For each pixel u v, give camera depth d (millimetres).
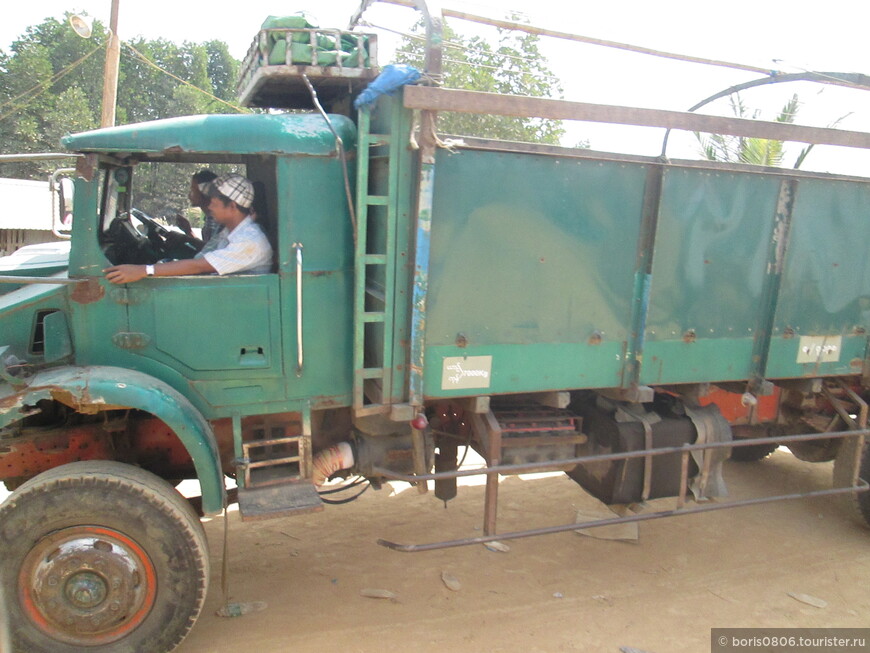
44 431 3326
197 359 3121
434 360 3240
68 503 2709
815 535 4734
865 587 3994
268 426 3508
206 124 3010
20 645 2742
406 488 5398
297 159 3098
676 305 3637
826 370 4129
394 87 2908
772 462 6328
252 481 3236
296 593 3703
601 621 3508
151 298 3025
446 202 3125
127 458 3488
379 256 3115
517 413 3846
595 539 4516
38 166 26500
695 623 3527
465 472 3367
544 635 3357
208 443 2938
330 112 4074
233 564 4039
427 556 4188
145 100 32125
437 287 3184
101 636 2812
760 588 3938
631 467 3791
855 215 3980
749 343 3881
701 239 3623
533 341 3398
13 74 28422
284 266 3156
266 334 3184
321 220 3182
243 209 3283
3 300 3152
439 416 3957
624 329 3580
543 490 5434
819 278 3965
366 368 3240
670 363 3684
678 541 4562
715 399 4477
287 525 4637
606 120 3201
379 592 3701
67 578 2734
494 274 3266
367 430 3617
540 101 3064
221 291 3100
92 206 2947
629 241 3494
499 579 3930
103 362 3031
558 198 3312
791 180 3734
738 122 3424
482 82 10156
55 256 4000
